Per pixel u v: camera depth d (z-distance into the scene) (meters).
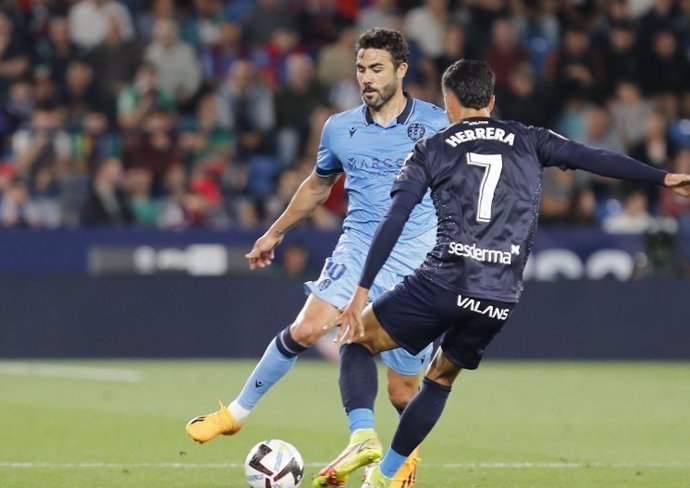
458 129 22.33
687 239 56.56
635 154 65.56
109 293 55.03
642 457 30.38
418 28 68.38
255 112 62.91
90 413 38.41
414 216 25.50
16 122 61.69
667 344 55.97
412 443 22.59
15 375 49.38
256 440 32.84
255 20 68.31
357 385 23.86
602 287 55.88
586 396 43.53
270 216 57.88
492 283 21.89
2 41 63.91
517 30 69.81
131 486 25.77
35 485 25.84
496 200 21.94
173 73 64.06
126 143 59.94
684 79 69.69
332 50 65.94
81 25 66.56
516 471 28.05
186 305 55.19
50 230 54.84
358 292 21.50
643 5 73.31
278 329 55.41
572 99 66.44
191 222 57.50
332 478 23.31
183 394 43.56
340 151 25.61
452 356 22.53
